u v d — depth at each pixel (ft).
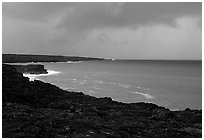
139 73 541.34
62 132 76.43
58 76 409.90
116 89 269.23
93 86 290.15
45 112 102.12
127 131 84.74
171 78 430.20
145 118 105.50
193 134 85.76
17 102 113.91
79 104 121.49
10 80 130.93
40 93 130.00
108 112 110.32
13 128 77.36
